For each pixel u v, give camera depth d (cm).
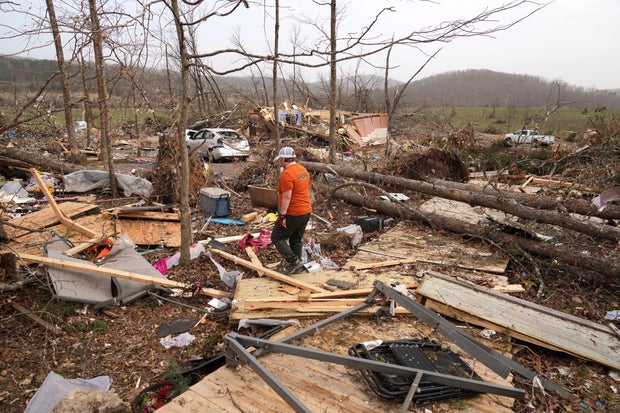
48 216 734
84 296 486
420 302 481
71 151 1525
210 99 2694
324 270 602
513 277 596
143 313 492
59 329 439
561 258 598
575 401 340
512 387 319
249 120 2384
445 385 322
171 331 455
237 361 352
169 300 501
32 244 593
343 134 2212
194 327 464
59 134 1981
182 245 611
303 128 2230
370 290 494
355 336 412
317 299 478
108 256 562
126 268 539
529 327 423
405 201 921
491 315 439
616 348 403
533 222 715
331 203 990
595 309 505
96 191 1062
